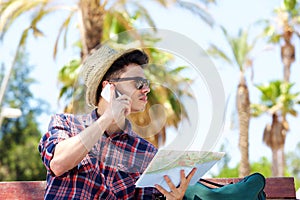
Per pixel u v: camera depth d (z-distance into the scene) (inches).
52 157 133.0
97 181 139.2
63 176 137.1
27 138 1454.2
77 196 136.6
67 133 138.2
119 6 595.5
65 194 136.9
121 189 141.3
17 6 620.4
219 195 143.3
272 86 1312.7
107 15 603.8
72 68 715.4
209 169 138.1
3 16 618.5
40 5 634.2
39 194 168.9
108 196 139.4
